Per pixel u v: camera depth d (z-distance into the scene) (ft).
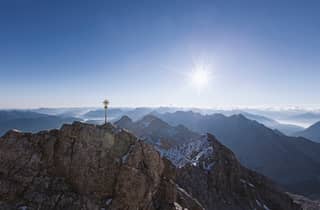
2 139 130.00
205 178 362.94
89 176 126.11
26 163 125.70
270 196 416.67
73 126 137.28
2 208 109.40
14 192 116.06
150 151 143.64
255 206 362.33
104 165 129.29
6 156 125.70
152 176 137.18
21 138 132.77
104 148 134.21
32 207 112.06
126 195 124.26
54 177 124.98
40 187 119.96
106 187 125.80
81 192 122.52
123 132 144.77
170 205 139.13
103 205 119.65
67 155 129.59
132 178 128.06
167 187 145.48
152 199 136.77
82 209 114.83
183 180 319.88
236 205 339.57
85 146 132.26
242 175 430.61
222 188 362.53
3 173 121.29
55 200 116.37
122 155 135.23
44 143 132.26
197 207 182.09
